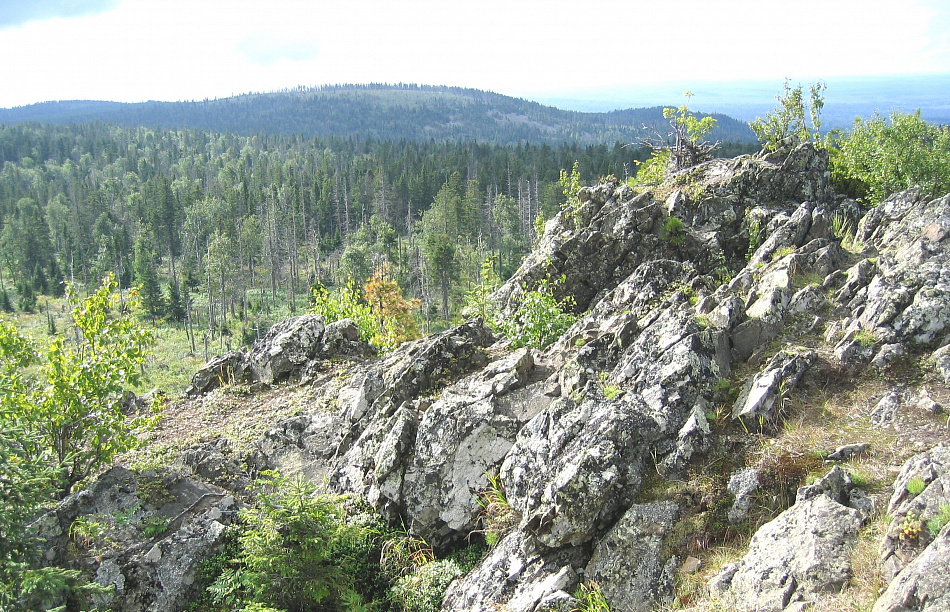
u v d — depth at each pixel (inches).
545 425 389.7
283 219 5403.5
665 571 310.8
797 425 358.9
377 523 436.1
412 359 533.3
